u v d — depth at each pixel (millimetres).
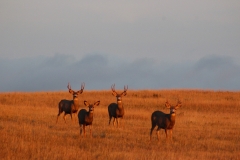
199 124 108938
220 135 88000
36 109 135875
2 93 183125
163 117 78500
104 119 116812
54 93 193875
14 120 106750
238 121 118250
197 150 69062
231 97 195250
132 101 171625
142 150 66875
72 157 57469
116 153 61719
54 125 98500
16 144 64812
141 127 99875
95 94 197750
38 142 68188
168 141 77125
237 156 63406
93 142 73312
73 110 107750
